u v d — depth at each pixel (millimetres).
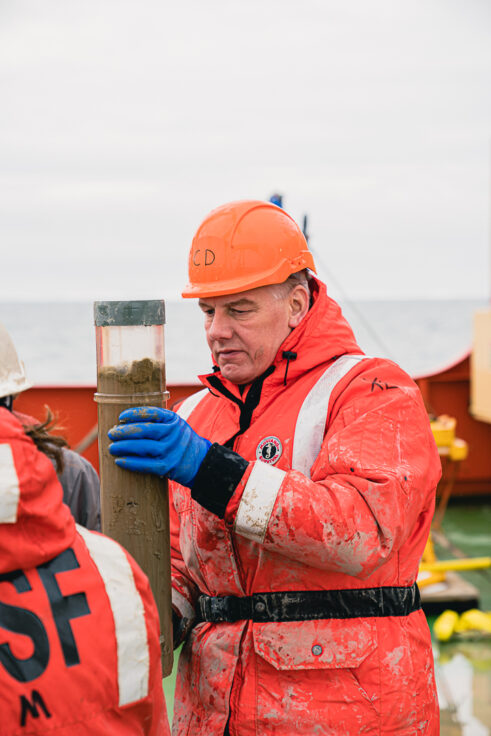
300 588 1564
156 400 1423
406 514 1469
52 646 1061
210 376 1784
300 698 1537
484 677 3531
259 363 1664
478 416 6406
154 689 1161
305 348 1670
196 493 1442
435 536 5555
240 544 1609
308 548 1412
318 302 1709
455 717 3168
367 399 1577
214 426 1786
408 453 1529
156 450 1388
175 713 1748
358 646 1539
